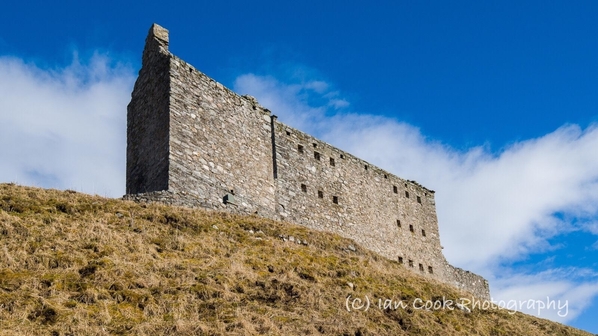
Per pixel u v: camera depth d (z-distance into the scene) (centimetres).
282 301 2159
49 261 2042
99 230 2370
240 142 3509
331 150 4106
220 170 3306
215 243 2577
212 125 3388
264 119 3750
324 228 3772
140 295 1941
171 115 3203
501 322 2714
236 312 1953
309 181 3831
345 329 2036
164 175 3072
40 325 1678
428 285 2942
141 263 2184
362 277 2659
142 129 3422
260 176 3538
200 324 1817
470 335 2417
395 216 4369
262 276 2336
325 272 2569
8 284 1845
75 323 1711
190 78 3412
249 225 2934
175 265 2227
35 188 2711
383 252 4125
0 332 1581
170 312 1886
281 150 3750
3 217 2281
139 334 1714
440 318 2484
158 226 2595
